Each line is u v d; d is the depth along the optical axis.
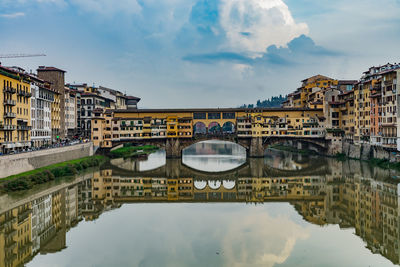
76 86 184.62
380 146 113.12
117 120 141.12
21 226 56.81
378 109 115.56
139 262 44.78
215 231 56.06
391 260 45.31
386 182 88.50
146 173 110.81
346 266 43.75
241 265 44.00
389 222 58.78
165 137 144.12
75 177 95.00
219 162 136.50
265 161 135.75
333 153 145.00
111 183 93.81
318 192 82.88
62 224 59.09
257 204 73.69
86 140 134.25
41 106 114.38
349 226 57.97
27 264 44.19
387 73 108.75
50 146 104.50
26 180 74.94
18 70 105.62
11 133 91.38
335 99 148.88
